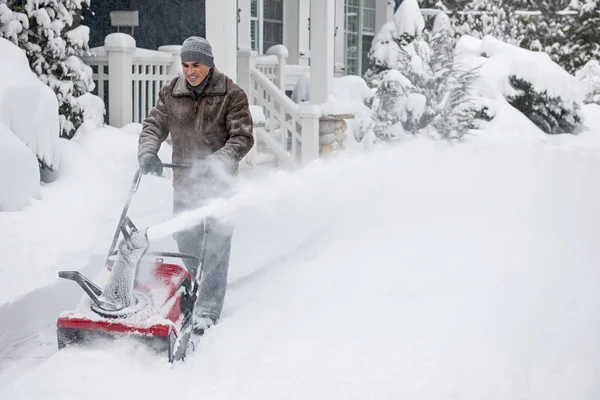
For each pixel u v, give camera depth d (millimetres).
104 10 11977
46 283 5238
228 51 9328
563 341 4543
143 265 4543
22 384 3635
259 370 4098
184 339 4340
